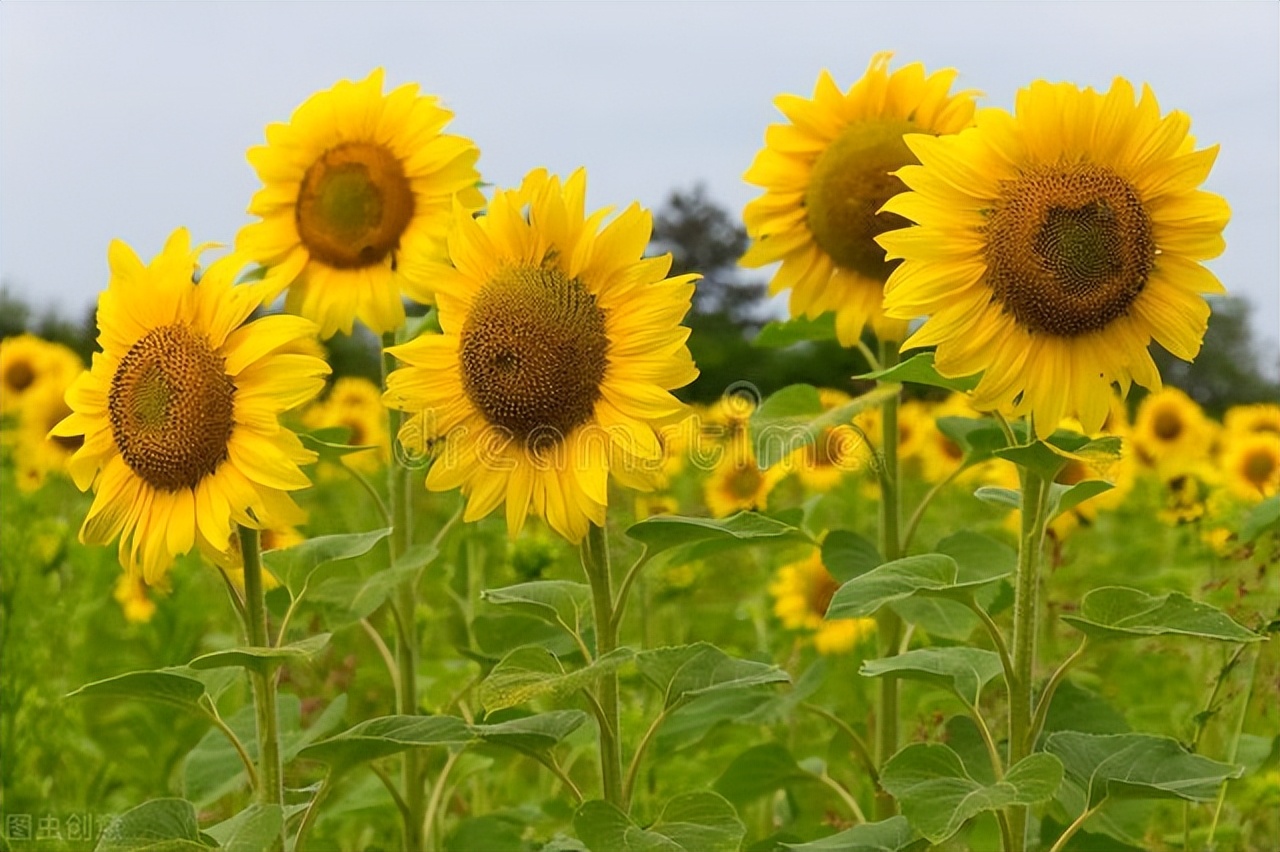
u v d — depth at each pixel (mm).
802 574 5965
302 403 3277
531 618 4281
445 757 4973
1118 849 3574
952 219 3148
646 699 5793
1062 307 3088
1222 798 4246
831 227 4629
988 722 4008
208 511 3254
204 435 3258
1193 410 8539
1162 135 3146
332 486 9516
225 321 3307
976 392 3152
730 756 5398
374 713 5902
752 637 7027
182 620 6441
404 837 4297
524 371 3227
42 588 6539
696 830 2973
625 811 3248
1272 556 4285
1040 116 3139
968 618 4223
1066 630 5184
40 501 6805
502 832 4305
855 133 4625
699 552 3949
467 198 4602
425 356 3363
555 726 3221
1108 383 3137
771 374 12555
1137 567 7762
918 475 9352
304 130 4598
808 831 4273
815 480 6910
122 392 3363
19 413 8195
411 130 4578
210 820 5062
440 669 5520
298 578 3512
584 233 3309
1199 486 5945
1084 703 4105
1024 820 3135
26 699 5586
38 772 5684
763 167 4773
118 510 3414
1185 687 6020
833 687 6176
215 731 4219
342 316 4566
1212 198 3139
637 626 6715
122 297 3426
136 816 3016
